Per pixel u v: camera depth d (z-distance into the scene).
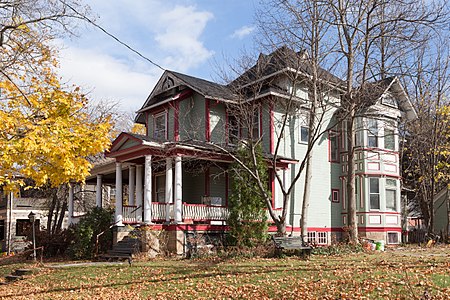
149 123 27.78
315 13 19.86
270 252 17.50
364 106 24.05
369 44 20.91
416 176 32.38
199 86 24.84
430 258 15.82
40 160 9.20
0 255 31.70
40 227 29.78
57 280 14.94
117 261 18.61
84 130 9.56
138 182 23.56
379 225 25.91
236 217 19.89
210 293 11.07
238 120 21.67
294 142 25.12
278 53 21.64
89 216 21.42
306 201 21.83
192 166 24.34
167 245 19.72
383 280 10.81
